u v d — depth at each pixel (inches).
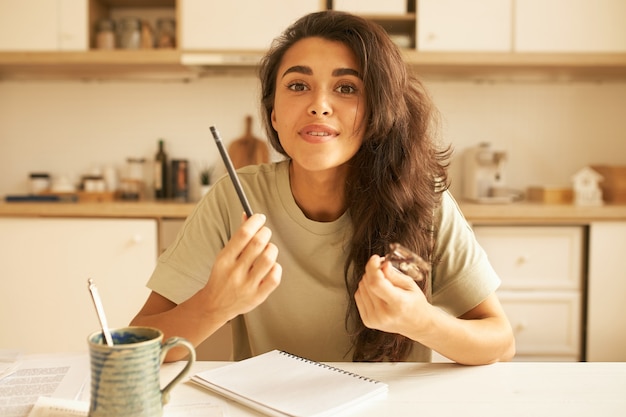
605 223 93.9
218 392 29.5
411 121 42.3
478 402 28.7
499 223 94.7
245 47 101.8
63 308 94.9
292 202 42.9
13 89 115.3
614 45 100.7
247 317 42.7
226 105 115.4
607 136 116.0
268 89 44.0
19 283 95.2
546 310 95.1
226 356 48.3
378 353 40.4
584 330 95.7
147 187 116.5
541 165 116.3
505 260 95.0
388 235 40.8
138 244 94.3
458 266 42.4
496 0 100.2
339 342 42.3
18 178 116.2
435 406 28.2
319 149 37.4
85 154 116.3
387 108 38.8
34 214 95.3
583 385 31.0
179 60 101.1
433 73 112.7
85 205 95.0
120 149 116.3
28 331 95.2
